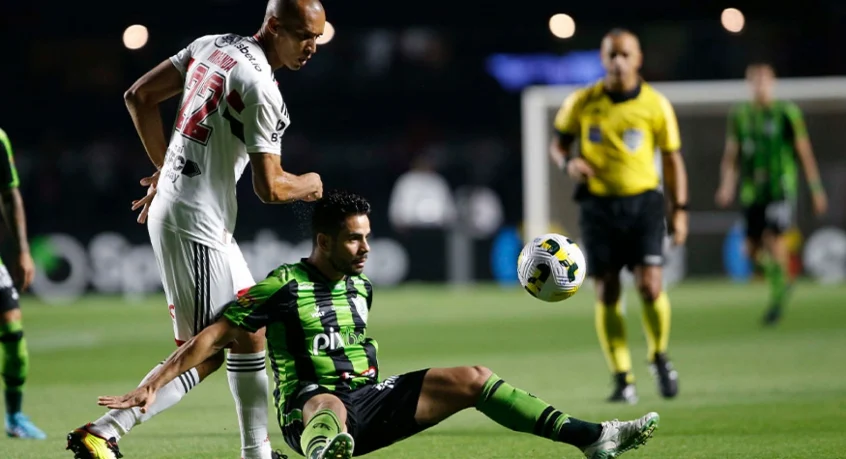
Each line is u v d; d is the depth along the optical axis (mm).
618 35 30969
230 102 18516
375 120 102438
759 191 52000
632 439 17891
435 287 80938
